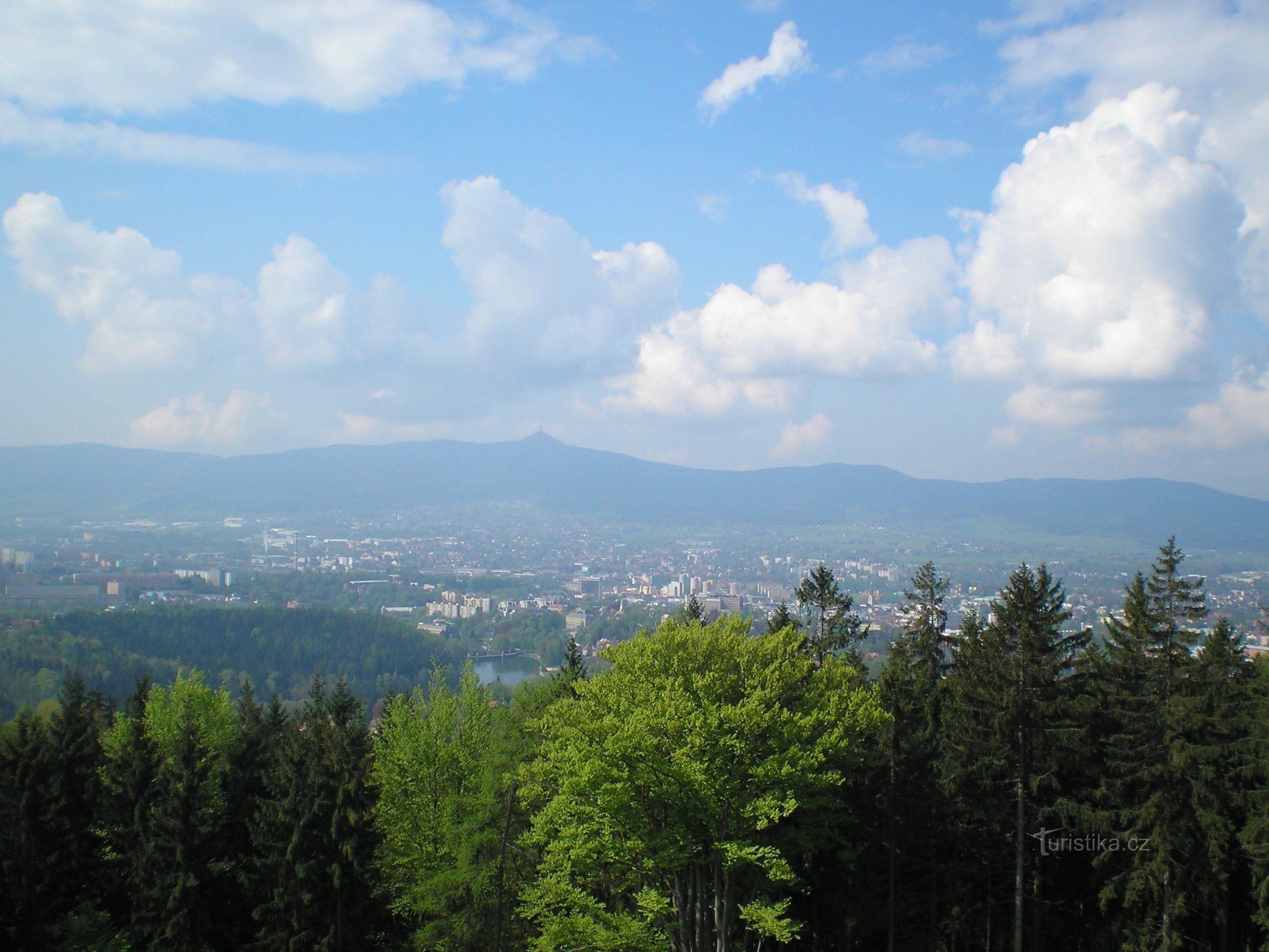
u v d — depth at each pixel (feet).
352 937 116.47
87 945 117.39
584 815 98.22
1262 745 104.88
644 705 97.81
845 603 144.97
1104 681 121.39
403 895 120.26
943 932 122.72
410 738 129.18
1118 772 112.16
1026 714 110.93
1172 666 106.22
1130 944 109.60
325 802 115.24
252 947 115.14
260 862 114.93
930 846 117.50
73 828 121.19
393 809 125.39
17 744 124.67
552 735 109.19
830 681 103.19
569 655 155.12
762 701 94.99
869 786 113.50
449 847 119.24
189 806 116.78
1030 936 120.78
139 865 117.50
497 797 119.65
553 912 106.01
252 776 127.65
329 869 112.78
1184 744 102.12
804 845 96.22
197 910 115.75
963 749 115.96
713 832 94.02
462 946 118.73
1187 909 107.34
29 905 114.52
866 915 113.80
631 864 98.94
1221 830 101.45
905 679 123.44
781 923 88.38
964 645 145.28
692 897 101.09
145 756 125.18
